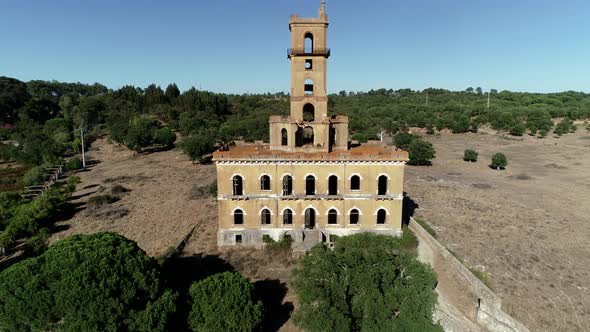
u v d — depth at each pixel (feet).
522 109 617.62
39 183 280.72
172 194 249.96
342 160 158.30
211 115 539.29
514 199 242.58
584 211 219.00
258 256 157.28
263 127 423.64
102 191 258.16
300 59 169.89
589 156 383.65
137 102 603.26
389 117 595.88
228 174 159.94
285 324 117.91
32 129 456.45
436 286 136.98
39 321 92.43
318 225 163.22
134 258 105.29
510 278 140.67
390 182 160.86
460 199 240.32
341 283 105.09
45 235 176.96
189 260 153.99
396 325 97.45
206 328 102.89
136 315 97.66
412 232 179.52
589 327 118.21
